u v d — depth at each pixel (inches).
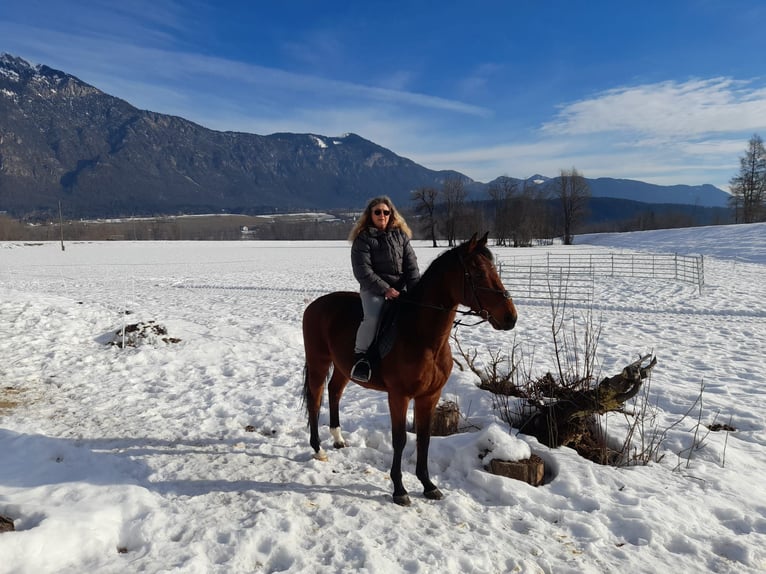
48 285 1034.1
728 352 409.4
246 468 197.0
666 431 228.5
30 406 274.2
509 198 3250.5
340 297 206.1
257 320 573.0
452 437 214.5
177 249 2844.5
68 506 153.2
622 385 200.5
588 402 206.4
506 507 168.1
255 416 262.5
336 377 219.8
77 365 362.9
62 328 466.0
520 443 197.9
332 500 170.7
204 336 452.1
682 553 145.6
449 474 194.5
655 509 163.0
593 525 155.3
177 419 258.5
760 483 188.4
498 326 156.2
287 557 134.6
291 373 353.4
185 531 146.6
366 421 249.3
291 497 169.9
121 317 519.2
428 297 168.2
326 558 135.4
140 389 313.4
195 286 1018.1
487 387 273.7
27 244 3186.5
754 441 229.9
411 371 166.2
